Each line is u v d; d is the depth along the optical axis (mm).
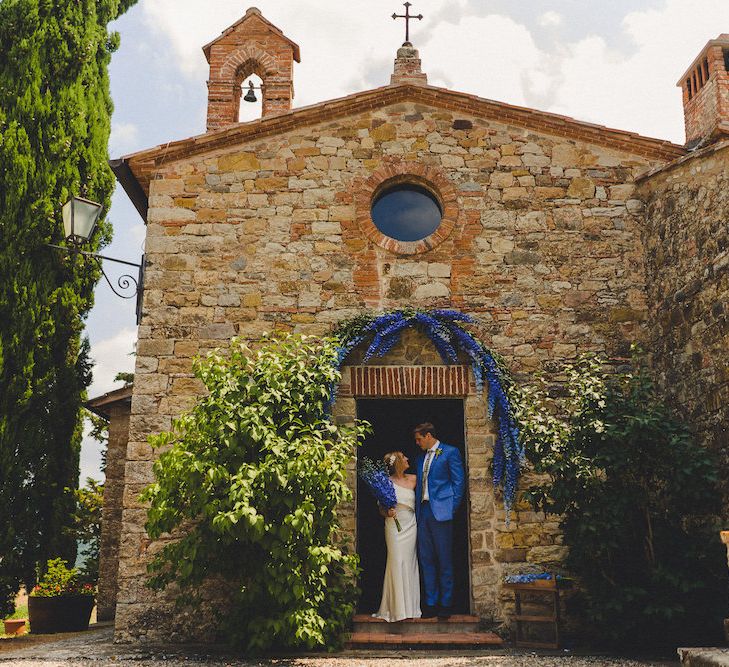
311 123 8594
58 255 10484
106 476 11148
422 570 7816
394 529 7410
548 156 8562
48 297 10289
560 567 7328
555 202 8406
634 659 6195
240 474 6293
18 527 9766
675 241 7789
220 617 6953
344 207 8344
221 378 6898
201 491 6359
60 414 10312
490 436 7680
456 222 8305
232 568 6723
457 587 8719
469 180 8445
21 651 6879
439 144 8562
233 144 8492
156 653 6617
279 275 8125
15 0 10953
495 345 7969
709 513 6918
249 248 8188
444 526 7480
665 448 6941
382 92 8570
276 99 9758
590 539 6703
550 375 7895
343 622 6844
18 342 9766
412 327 7961
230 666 5965
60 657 6402
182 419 6863
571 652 6637
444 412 10078
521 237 8289
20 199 10109
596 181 8500
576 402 7270
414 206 8617
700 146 8094
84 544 12906
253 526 6254
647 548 6906
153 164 8398
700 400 7160
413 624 7184
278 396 6941
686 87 9672
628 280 8219
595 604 6676
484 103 8562
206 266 8117
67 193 10781
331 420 7652
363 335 7828
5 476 9602
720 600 6535
